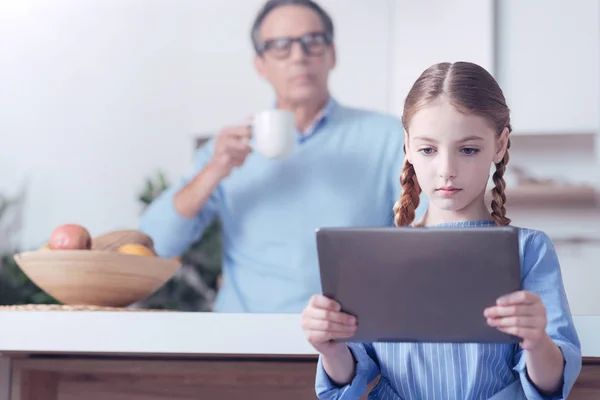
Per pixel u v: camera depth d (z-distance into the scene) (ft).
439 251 2.78
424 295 2.85
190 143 10.44
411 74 9.78
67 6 10.78
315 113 9.70
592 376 3.91
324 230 2.86
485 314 2.84
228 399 4.22
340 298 2.94
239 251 9.50
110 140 10.61
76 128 10.69
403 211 3.70
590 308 9.53
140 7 10.66
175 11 10.55
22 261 4.49
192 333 3.84
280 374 4.18
